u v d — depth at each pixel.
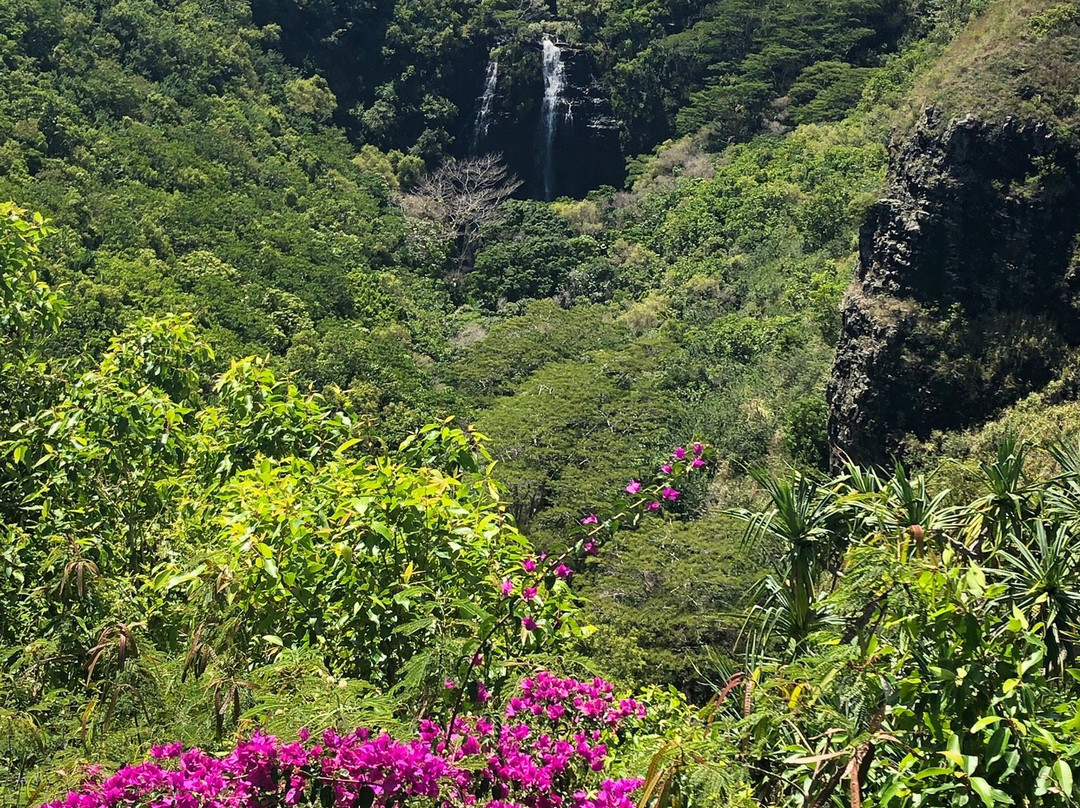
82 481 6.90
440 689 4.22
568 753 3.88
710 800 3.77
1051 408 20.33
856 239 36.84
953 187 22.61
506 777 3.61
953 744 3.66
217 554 4.91
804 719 4.24
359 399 31.31
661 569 19.20
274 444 7.61
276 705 3.54
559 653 5.23
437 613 5.04
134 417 7.30
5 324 8.30
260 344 33.94
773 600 7.08
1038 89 22.61
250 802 3.16
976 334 22.17
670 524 20.61
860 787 3.90
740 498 24.08
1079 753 3.74
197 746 3.60
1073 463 7.50
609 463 27.89
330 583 5.23
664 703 6.49
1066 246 21.77
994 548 6.44
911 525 5.70
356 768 3.18
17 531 6.30
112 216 36.53
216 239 40.22
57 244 31.73
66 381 8.04
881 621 4.39
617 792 3.68
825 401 25.92
